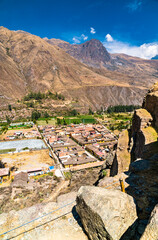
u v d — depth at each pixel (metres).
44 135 126.06
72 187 42.19
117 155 28.58
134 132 29.06
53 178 59.28
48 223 10.01
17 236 9.16
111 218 7.91
